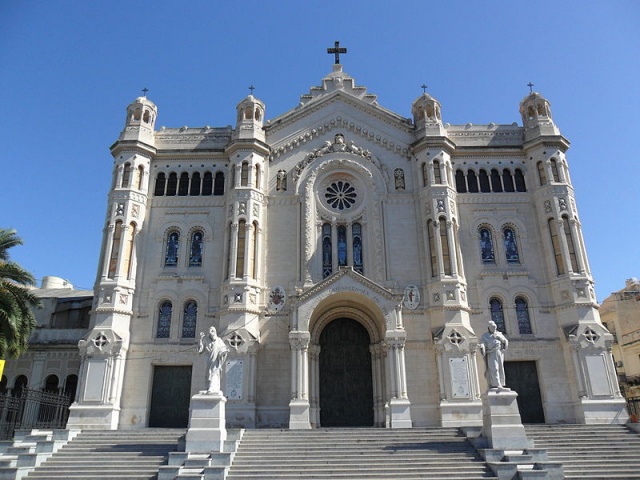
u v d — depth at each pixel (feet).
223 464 77.41
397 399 112.47
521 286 130.41
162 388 123.54
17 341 108.99
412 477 74.18
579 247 129.90
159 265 133.18
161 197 139.85
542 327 126.72
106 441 94.89
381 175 140.87
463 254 134.10
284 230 135.85
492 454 79.46
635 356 191.01
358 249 135.54
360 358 129.59
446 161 139.03
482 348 91.50
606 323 209.26
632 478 73.97
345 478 74.43
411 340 124.67
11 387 141.59
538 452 78.95
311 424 119.14
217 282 131.13
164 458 82.58
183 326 128.06
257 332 124.88
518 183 142.31
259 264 130.11
